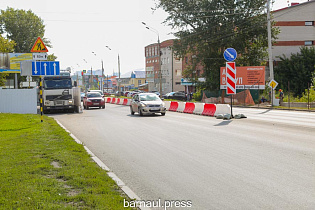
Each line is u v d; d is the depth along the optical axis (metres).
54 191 5.58
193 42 47.69
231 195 5.64
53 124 17.47
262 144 10.52
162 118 21.36
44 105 28.55
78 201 5.15
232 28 45.66
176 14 47.94
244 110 29.39
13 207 4.79
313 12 54.09
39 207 4.77
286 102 35.03
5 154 8.82
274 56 54.06
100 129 15.98
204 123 17.45
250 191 5.82
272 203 5.18
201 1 46.50
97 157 9.18
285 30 54.09
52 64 18.53
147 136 13.12
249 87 41.16
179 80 85.00
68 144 10.53
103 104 37.84
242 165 7.78
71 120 21.59
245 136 12.32
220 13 46.09
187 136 12.77
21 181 6.18
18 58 51.75
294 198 5.38
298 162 7.91
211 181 6.54
